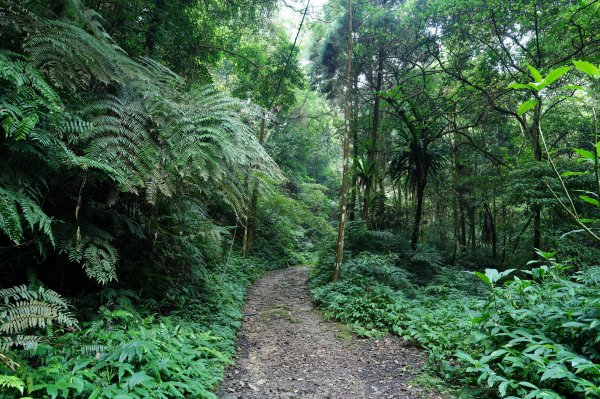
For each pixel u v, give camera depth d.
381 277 7.60
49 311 2.51
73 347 2.73
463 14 9.19
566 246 7.22
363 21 11.57
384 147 15.32
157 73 4.12
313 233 17.75
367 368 4.04
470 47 10.34
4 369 2.13
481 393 3.05
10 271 3.31
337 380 3.75
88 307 3.63
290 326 5.73
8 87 2.58
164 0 6.11
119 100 3.41
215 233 5.17
